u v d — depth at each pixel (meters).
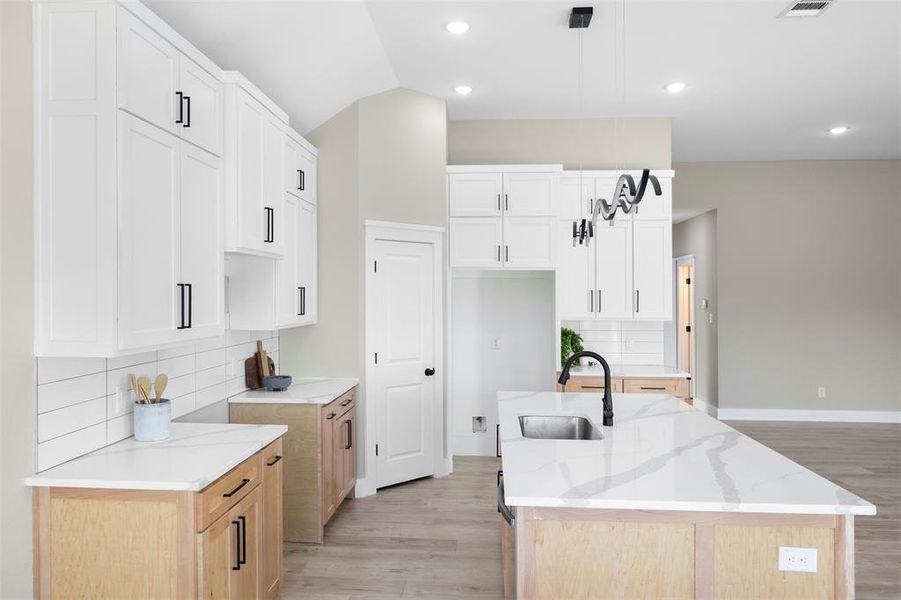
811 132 5.53
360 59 3.68
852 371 6.61
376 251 4.20
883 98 4.59
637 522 1.69
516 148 5.14
